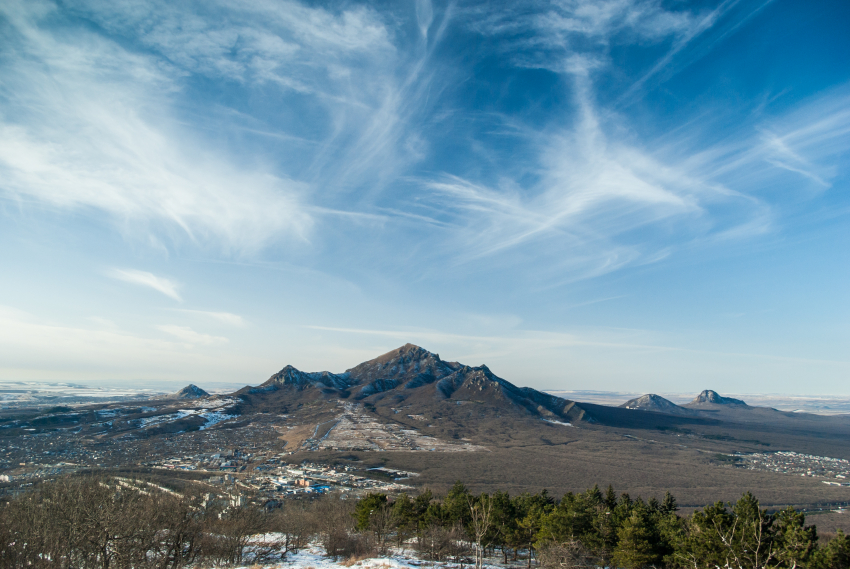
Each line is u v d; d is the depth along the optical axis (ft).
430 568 199.93
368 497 286.25
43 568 137.69
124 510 155.33
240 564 197.36
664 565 199.62
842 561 145.59
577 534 223.92
